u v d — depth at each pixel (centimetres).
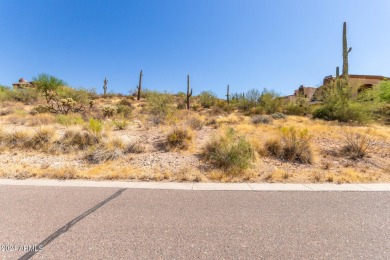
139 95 3212
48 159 702
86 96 2234
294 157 734
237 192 453
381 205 389
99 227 307
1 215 339
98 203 389
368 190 470
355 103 1603
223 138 771
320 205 388
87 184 499
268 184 512
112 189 467
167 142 866
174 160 702
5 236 282
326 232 299
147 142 893
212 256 245
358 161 727
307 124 1395
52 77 2088
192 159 714
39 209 362
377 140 969
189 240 277
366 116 1583
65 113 1634
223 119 1562
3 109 1702
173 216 341
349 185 507
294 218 338
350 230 305
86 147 807
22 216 337
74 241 272
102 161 684
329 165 671
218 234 291
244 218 337
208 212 356
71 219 329
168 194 439
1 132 856
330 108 1744
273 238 283
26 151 777
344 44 1728
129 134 1003
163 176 557
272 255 248
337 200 411
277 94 2462
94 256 244
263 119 1483
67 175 552
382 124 1628
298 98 2588
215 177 554
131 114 1738
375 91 1664
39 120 1196
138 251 254
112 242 271
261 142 843
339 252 255
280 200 410
